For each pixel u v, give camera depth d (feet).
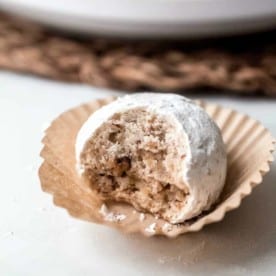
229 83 0.90
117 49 0.96
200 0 0.87
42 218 0.72
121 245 0.69
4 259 0.68
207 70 0.91
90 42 0.98
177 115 0.71
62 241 0.69
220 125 0.78
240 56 0.94
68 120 0.79
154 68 0.92
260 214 0.71
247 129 0.77
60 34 1.00
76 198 0.71
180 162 0.69
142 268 0.67
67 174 0.73
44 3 0.91
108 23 0.91
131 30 0.92
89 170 0.73
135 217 0.71
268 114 0.87
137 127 0.72
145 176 0.72
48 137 0.76
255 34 0.98
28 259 0.68
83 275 0.66
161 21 0.89
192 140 0.69
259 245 0.69
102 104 0.81
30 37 0.99
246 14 0.88
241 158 0.74
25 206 0.74
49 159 0.74
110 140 0.73
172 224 0.70
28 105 0.90
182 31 0.91
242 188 0.69
